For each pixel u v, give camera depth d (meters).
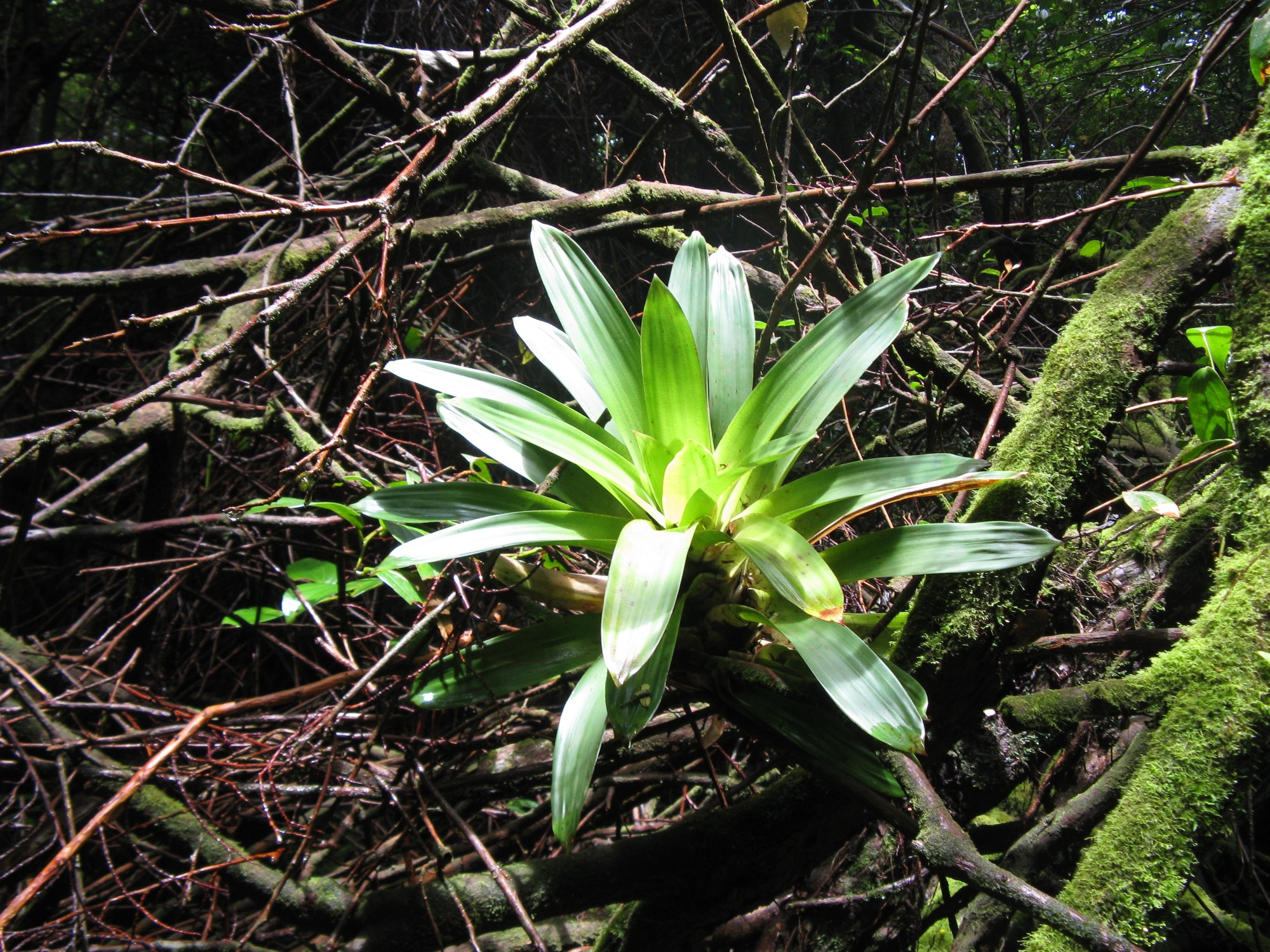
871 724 0.90
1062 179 1.63
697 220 1.70
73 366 2.31
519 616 1.40
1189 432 1.77
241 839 1.46
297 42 1.62
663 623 0.91
